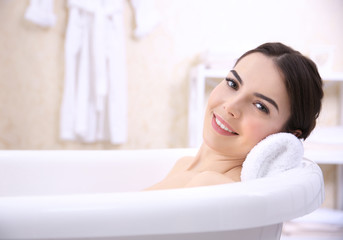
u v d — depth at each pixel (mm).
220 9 2000
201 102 1699
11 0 1901
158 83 1997
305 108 658
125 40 1959
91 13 1797
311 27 2025
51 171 1017
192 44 1998
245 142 673
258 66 664
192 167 828
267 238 569
